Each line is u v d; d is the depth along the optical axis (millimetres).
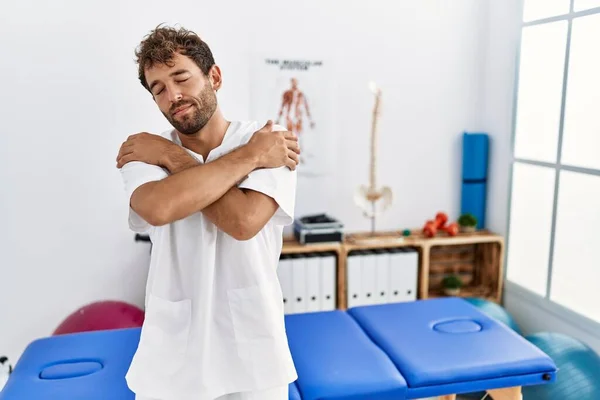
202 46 1167
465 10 3344
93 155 2855
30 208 2811
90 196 2887
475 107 3477
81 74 2773
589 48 2635
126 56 2822
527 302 3164
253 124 1322
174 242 1205
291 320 2191
